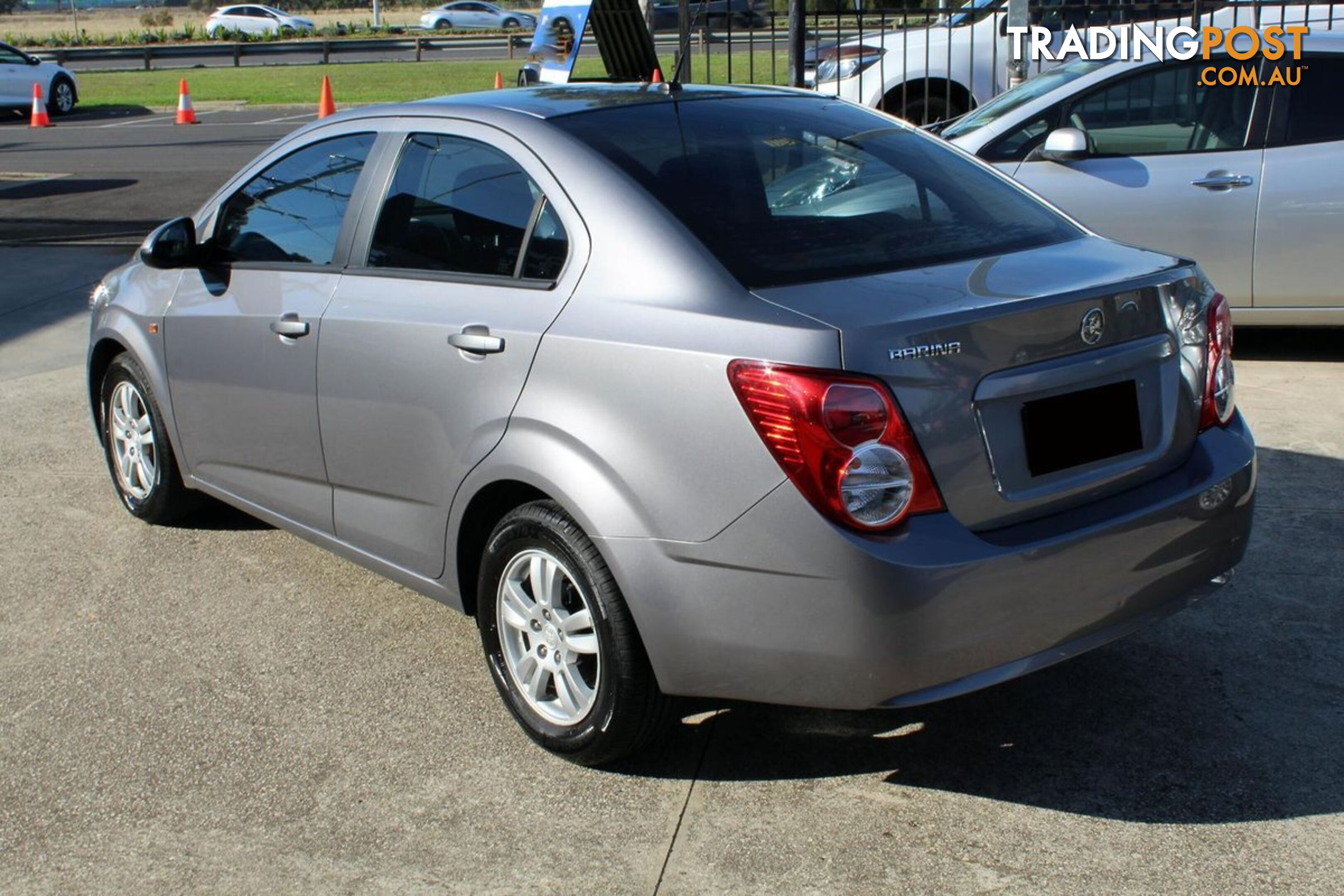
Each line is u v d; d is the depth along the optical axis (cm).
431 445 362
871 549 281
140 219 1253
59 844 317
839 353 281
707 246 317
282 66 3706
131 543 505
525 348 331
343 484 403
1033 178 703
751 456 287
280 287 416
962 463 291
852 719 365
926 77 1004
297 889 298
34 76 2552
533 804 330
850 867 300
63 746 361
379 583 467
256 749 358
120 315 497
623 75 731
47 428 650
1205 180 675
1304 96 670
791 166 359
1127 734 354
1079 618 307
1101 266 333
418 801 332
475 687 391
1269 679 381
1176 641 405
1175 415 330
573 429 316
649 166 343
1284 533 479
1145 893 288
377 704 382
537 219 347
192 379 459
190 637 426
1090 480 311
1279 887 289
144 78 3438
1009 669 301
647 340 306
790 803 327
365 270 391
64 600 455
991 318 293
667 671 309
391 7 9350
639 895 293
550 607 337
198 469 477
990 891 290
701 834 315
